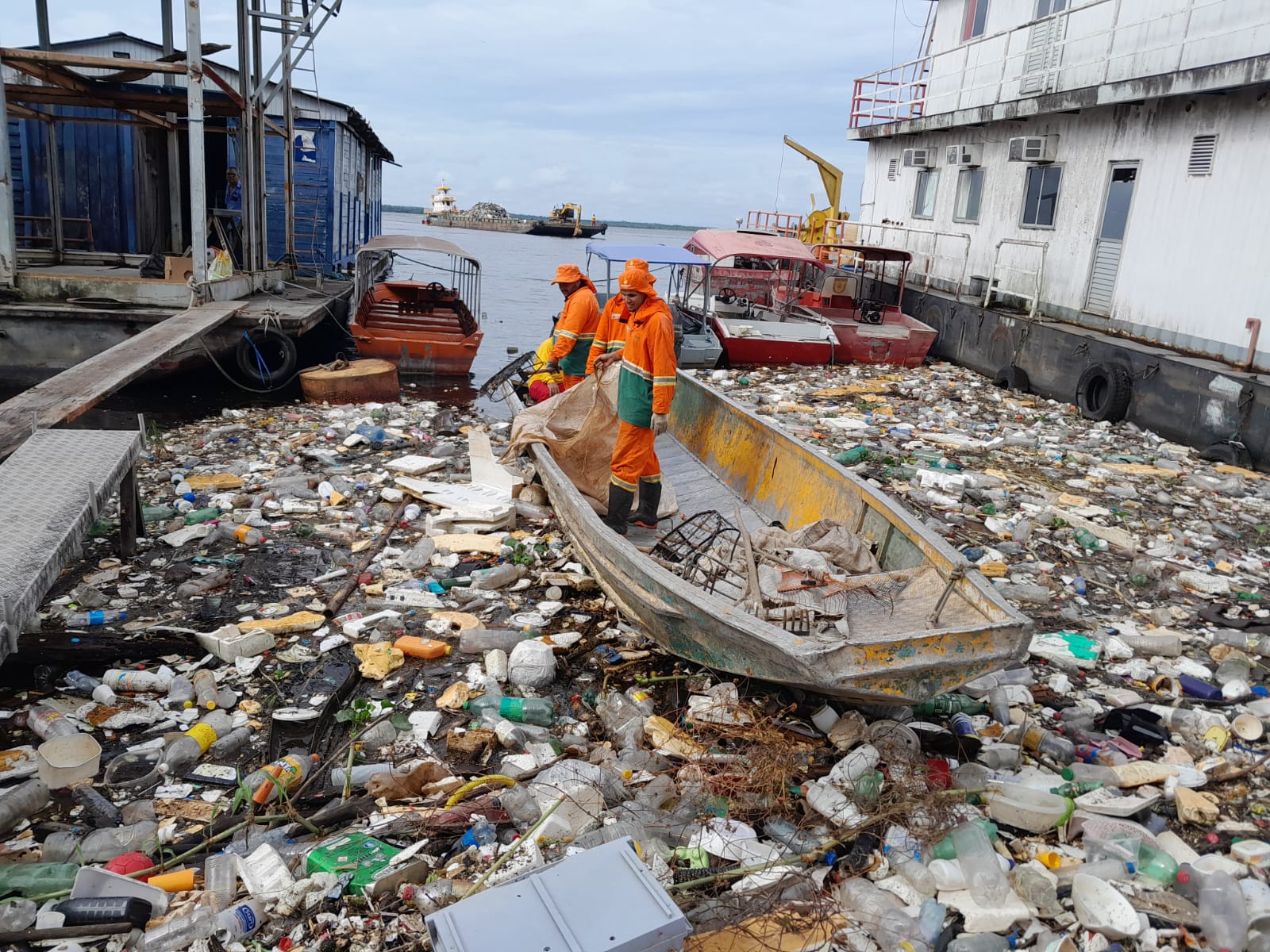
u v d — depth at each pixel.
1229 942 3.61
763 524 7.82
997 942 3.60
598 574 6.66
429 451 11.61
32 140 21.91
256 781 4.51
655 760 4.84
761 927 3.56
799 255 20.16
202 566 7.39
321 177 24.44
